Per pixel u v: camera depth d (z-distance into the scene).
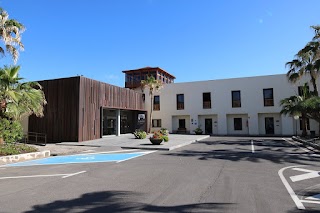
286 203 5.23
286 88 29.86
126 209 4.89
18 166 10.15
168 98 34.78
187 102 33.84
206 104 33.16
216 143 19.84
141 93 32.81
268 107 30.42
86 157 12.48
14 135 13.00
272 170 8.77
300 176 7.82
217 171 8.60
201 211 4.76
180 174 8.13
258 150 14.90
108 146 17.27
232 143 19.77
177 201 5.37
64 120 20.91
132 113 32.34
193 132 33.22
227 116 32.66
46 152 13.19
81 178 7.67
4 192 6.16
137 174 8.17
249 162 10.50
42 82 22.17
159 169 9.01
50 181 7.32
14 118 12.85
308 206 5.05
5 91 11.80
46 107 21.75
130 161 11.00
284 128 29.75
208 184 6.82
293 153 13.45
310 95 21.50
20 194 5.97
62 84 21.34
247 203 5.22
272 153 13.45
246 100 31.41
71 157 12.57
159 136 17.91
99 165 10.05
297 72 23.28
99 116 23.11
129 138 23.36
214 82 32.94
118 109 27.22
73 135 20.38
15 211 4.83
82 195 5.85
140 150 15.36
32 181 7.34
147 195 5.81
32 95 12.99
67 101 20.97
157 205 5.11
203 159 11.37
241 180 7.28
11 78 12.25
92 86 22.33
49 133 21.39
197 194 5.88
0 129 12.44
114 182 7.10
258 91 31.03
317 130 28.09
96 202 5.33
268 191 6.13
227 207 4.98
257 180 7.28
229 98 32.09
